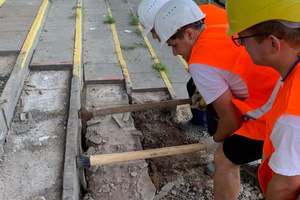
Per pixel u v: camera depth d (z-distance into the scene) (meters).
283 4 1.39
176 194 3.28
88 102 4.36
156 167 3.56
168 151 3.14
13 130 3.50
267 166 1.81
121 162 3.42
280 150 1.53
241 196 3.27
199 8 2.62
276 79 2.33
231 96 2.51
